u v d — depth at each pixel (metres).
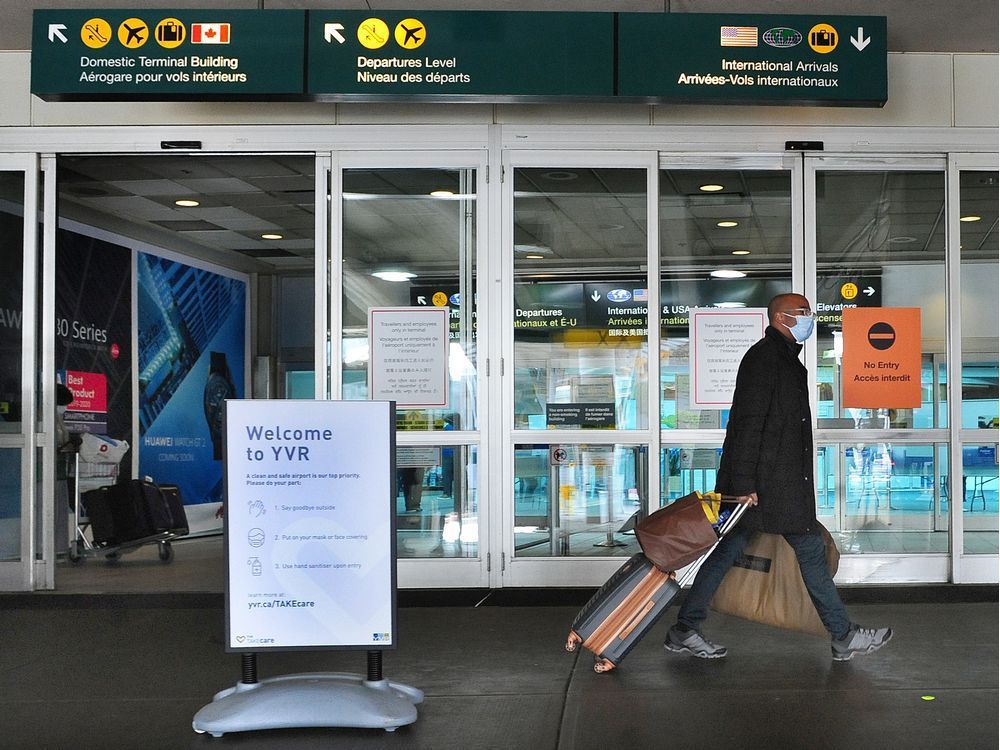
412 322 8.52
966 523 8.55
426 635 7.03
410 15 7.39
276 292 19.67
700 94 7.42
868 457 8.59
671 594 5.87
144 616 7.95
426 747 4.61
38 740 4.76
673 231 8.61
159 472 16.16
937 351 8.62
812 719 4.94
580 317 8.52
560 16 7.43
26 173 8.65
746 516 5.98
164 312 16.41
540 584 8.40
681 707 5.18
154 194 13.28
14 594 8.52
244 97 7.45
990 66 8.63
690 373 8.55
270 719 4.82
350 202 8.59
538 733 4.80
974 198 8.65
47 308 8.66
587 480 8.47
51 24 7.34
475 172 8.57
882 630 6.05
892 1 7.69
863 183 8.65
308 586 4.98
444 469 8.47
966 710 5.08
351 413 5.02
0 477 8.63
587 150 8.55
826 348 8.62
